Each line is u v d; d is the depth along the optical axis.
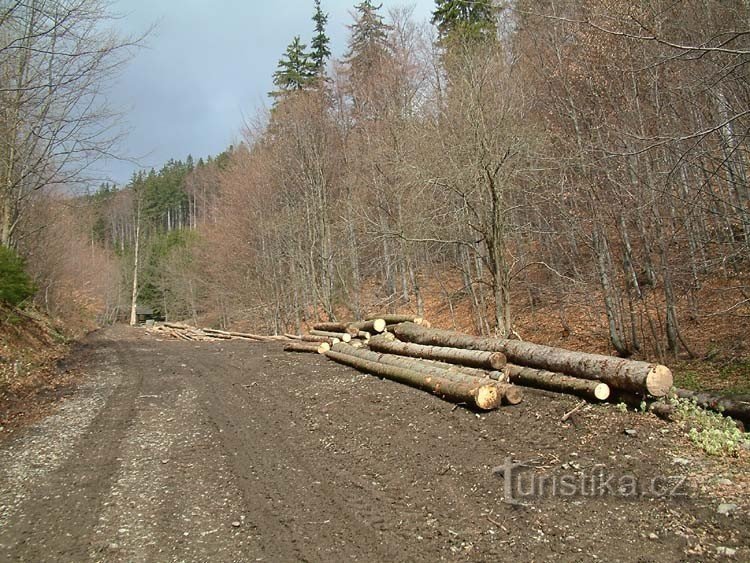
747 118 7.76
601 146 10.39
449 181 11.98
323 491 5.37
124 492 5.66
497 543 4.08
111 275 45.25
